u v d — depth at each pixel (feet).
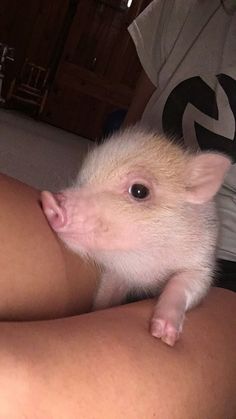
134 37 1.40
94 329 0.67
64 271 0.86
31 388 0.52
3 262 0.74
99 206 0.89
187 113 1.34
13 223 0.79
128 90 4.64
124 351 0.65
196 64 1.35
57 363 0.57
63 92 4.64
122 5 4.48
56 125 4.68
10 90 4.51
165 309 0.79
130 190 0.93
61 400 0.53
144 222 0.93
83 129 4.67
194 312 0.86
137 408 0.59
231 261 1.15
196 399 0.68
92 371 0.59
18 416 0.50
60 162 2.97
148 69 1.42
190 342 0.76
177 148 1.05
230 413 0.78
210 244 1.03
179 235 0.97
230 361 0.78
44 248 0.82
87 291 0.95
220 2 1.37
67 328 0.65
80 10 4.50
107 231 0.90
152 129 1.21
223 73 1.31
